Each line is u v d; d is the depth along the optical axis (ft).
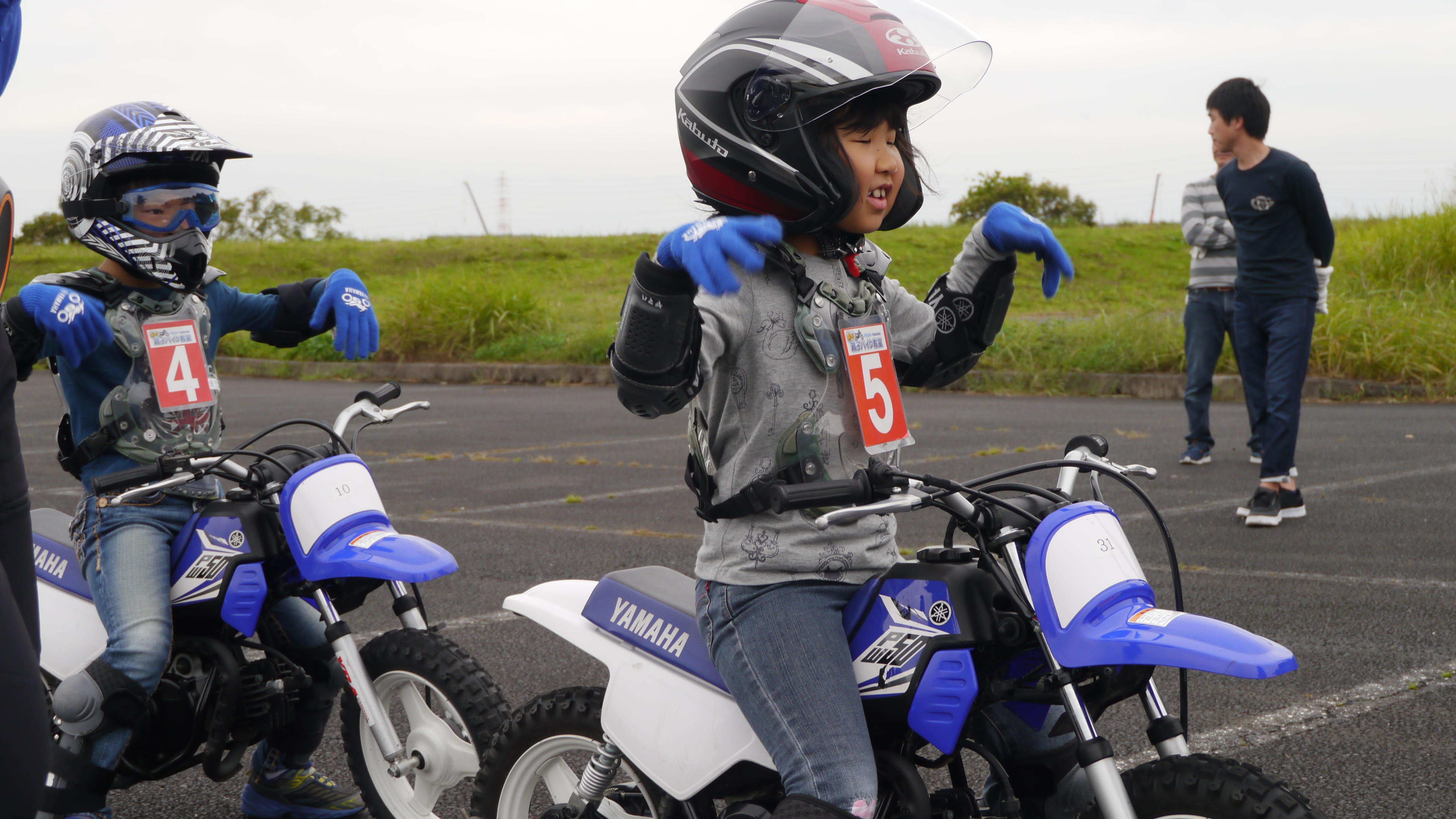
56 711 9.65
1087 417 37.42
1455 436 31.89
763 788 7.82
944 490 6.70
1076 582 6.56
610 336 56.34
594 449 33.71
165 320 10.55
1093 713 7.00
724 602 7.41
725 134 7.25
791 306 7.38
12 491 5.45
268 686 10.41
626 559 20.16
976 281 8.29
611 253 102.73
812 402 7.37
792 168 7.12
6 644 4.99
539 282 81.10
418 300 61.00
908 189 8.03
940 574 6.98
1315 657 14.42
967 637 6.82
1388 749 11.65
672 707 7.91
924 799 7.08
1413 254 51.42
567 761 11.12
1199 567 18.63
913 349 8.46
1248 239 21.42
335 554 9.58
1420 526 21.17
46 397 51.49
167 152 10.01
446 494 26.73
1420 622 15.60
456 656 10.01
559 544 21.39
